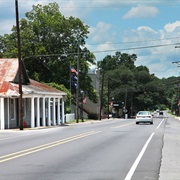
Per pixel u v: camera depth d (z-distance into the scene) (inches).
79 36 2871.6
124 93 4596.5
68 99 2571.4
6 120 1631.4
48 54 2748.5
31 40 2815.0
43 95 1787.6
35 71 2851.9
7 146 818.2
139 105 4778.5
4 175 451.5
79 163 547.2
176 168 503.8
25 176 444.5
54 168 502.6
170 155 641.0
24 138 1054.4
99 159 589.3
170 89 6033.5
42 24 2810.0
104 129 1459.2
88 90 2957.7
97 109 3639.3
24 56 2699.3
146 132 1246.3
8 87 1596.9
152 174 457.7
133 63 6574.8
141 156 625.3
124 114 4586.6
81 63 2829.7
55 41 2819.9
